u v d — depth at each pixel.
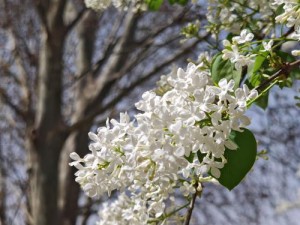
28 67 8.18
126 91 7.25
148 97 1.55
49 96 7.45
